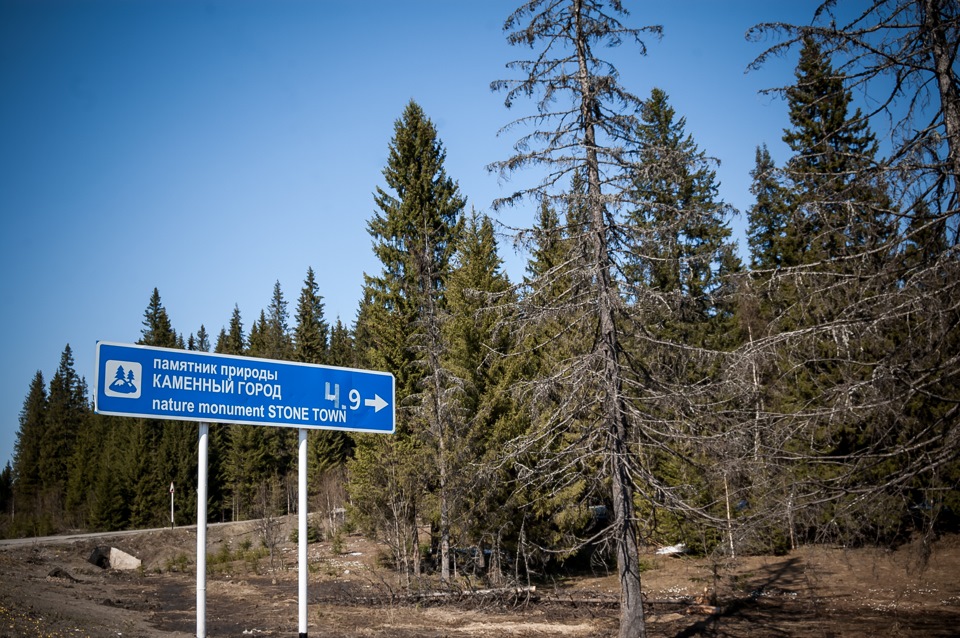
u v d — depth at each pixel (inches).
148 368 335.9
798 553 1054.4
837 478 413.4
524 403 649.6
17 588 823.7
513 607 852.0
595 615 810.8
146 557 1523.1
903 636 660.7
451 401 986.1
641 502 669.9
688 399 563.8
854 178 417.4
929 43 412.2
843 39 427.2
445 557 949.8
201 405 348.8
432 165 1262.3
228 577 1245.1
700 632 713.0
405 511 939.3
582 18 613.6
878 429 401.1
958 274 378.0
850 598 837.2
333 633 696.4
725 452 524.4
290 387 380.8
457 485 914.7
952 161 398.9
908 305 385.4
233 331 3585.1
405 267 1186.6
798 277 432.5
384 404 418.0
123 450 2559.1
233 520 2303.2
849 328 400.8
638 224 693.3
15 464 3804.1
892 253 406.9
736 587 922.1
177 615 818.8
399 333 1135.0
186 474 2399.1
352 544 1513.3
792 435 430.3
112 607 844.6
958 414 388.2
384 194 1228.5
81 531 2470.5
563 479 623.8
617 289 595.2
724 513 850.8
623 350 612.1
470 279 1065.5
